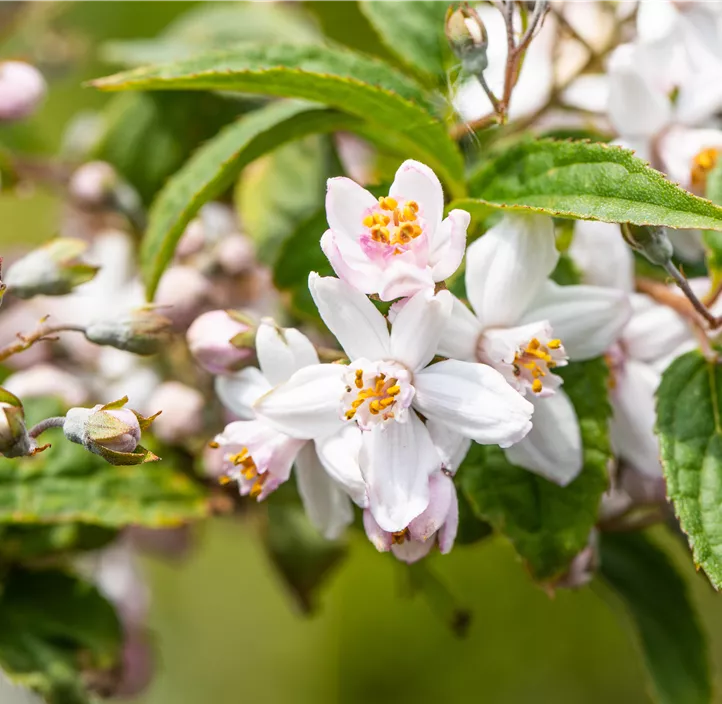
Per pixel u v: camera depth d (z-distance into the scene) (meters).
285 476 0.21
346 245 0.20
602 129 0.24
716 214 0.20
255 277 0.25
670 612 0.24
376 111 0.22
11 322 0.25
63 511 0.23
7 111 0.25
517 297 0.21
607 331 0.21
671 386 0.21
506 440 0.20
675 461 0.21
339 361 0.21
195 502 0.23
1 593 0.24
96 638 0.24
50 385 0.24
